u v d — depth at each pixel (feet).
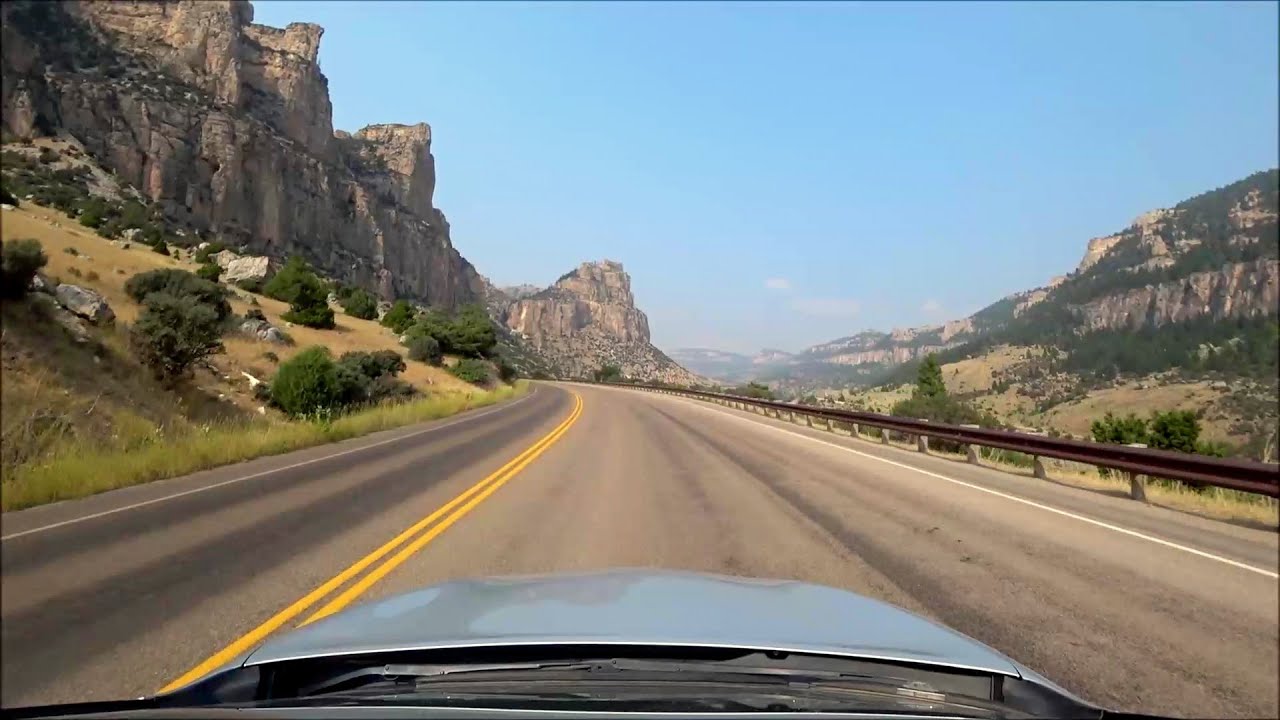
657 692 9.41
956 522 38.32
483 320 274.16
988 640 20.76
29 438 49.88
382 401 125.59
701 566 28.25
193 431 71.00
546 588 12.81
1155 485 53.36
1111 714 9.94
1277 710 16.52
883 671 9.91
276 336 144.25
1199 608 24.08
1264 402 124.06
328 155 542.16
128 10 383.45
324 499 42.88
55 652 18.74
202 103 360.28
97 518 36.68
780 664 9.81
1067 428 153.07
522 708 9.02
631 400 204.13
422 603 11.91
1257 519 41.60
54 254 116.57
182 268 171.83
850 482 53.01
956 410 117.70
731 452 73.67
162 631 20.47
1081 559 30.73
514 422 111.24
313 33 555.69
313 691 9.68
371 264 524.11
